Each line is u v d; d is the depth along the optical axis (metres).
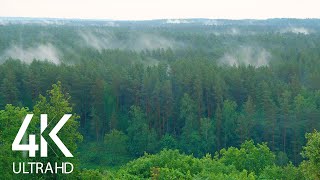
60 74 90.69
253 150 50.25
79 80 91.31
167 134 87.19
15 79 90.56
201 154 83.00
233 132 87.69
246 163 49.44
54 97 27.83
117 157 81.75
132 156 83.56
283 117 87.19
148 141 85.12
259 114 93.06
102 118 91.75
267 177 42.97
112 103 93.88
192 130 87.19
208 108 93.88
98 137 89.50
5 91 85.00
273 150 83.50
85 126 92.75
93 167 77.19
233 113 88.75
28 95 90.69
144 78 94.00
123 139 84.56
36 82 89.88
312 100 91.81
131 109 93.94
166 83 91.25
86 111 93.31
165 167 40.66
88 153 82.44
